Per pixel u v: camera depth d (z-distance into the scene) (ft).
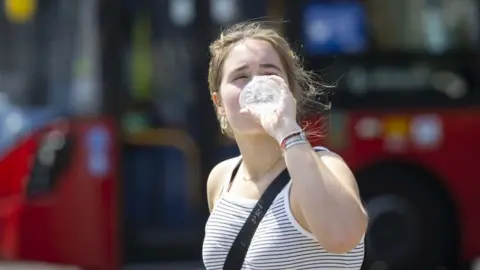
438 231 71.46
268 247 23.81
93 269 65.46
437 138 70.49
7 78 65.72
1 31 66.08
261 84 23.86
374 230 70.95
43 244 64.69
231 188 25.57
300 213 23.70
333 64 70.08
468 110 70.74
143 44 68.39
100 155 65.82
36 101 65.62
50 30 66.13
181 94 69.46
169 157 69.77
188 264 70.23
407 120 70.38
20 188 64.34
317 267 23.66
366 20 70.64
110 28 66.74
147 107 68.80
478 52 71.26
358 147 69.87
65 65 66.08
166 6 68.90
